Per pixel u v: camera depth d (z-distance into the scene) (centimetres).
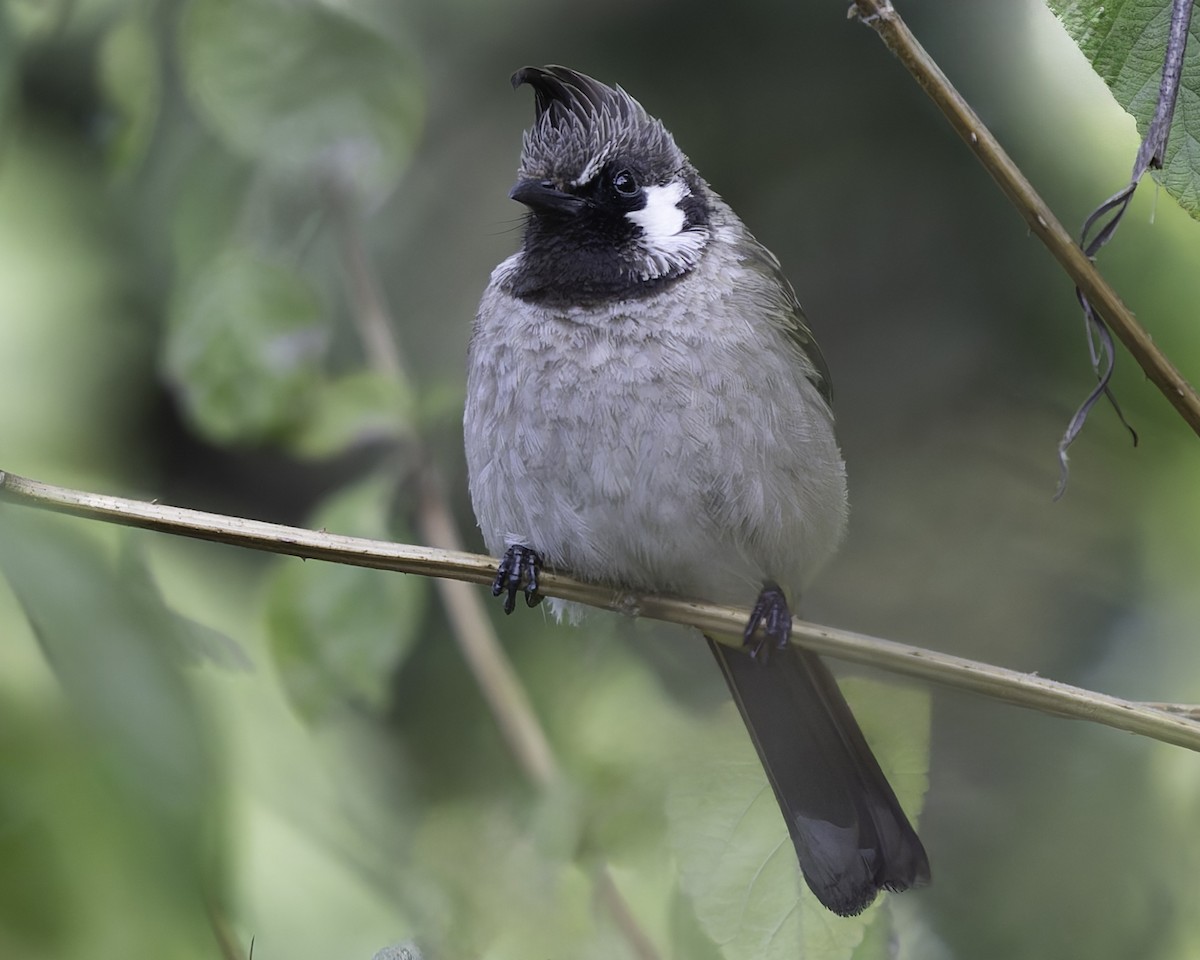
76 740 425
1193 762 782
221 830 412
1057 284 1010
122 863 407
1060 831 825
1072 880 811
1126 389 977
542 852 671
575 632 814
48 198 846
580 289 721
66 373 856
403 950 623
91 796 421
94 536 462
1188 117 463
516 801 705
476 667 759
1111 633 962
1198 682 913
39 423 848
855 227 1047
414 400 762
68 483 840
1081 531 1002
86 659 410
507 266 757
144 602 442
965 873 834
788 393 726
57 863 417
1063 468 488
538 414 712
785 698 700
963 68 955
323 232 812
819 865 583
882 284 1052
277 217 785
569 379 709
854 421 1060
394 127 771
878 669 549
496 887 664
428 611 909
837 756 666
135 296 863
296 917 668
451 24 1014
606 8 1023
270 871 673
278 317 739
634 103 782
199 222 786
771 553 720
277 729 707
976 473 1033
